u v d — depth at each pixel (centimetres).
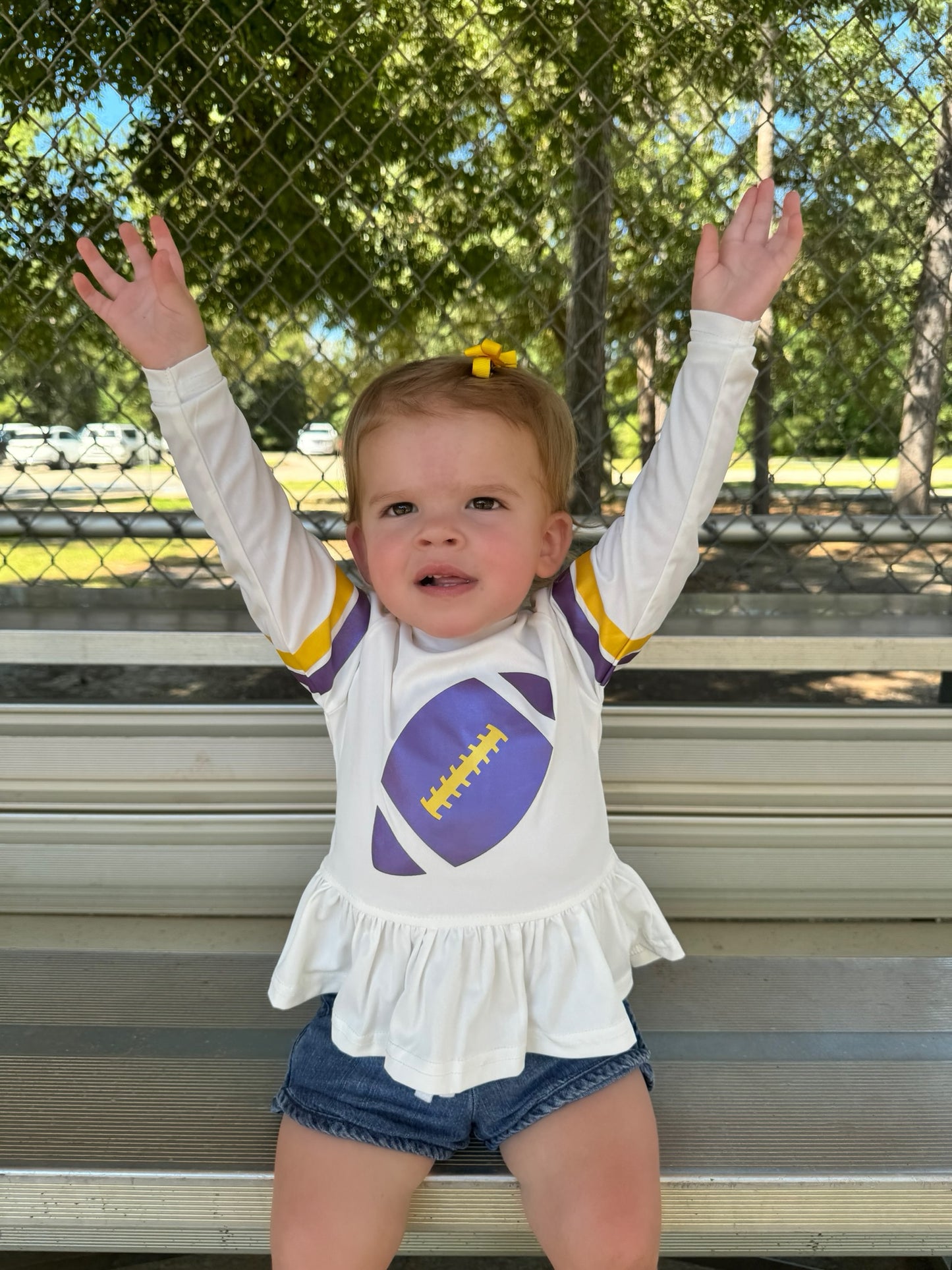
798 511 200
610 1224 95
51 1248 114
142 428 198
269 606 112
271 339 204
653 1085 121
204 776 168
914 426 196
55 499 197
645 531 112
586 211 206
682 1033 137
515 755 107
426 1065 101
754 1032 137
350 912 110
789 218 105
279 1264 97
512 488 108
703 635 163
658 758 168
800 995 147
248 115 210
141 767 167
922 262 192
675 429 111
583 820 110
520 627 116
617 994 107
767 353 218
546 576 121
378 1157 102
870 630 167
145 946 160
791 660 163
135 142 202
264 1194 110
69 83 190
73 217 199
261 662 164
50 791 168
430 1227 110
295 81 211
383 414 110
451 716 108
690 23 197
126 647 163
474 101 210
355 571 190
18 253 198
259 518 111
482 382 110
